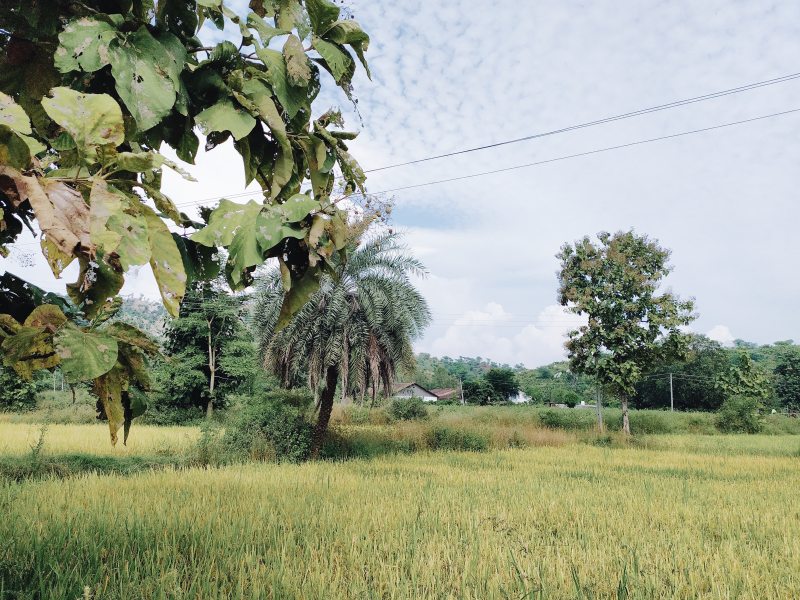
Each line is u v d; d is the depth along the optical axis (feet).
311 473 43.52
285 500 30.30
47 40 4.82
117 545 19.51
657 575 18.74
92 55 3.93
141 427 94.32
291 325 55.62
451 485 40.70
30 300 5.54
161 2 4.69
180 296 3.90
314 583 16.58
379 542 23.06
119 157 3.79
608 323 99.09
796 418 161.17
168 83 4.24
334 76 5.17
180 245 4.80
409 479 42.42
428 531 24.98
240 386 119.03
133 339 4.48
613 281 98.73
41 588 13.89
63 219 3.30
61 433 78.74
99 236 3.36
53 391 159.63
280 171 5.39
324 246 4.79
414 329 58.44
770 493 41.27
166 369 108.17
